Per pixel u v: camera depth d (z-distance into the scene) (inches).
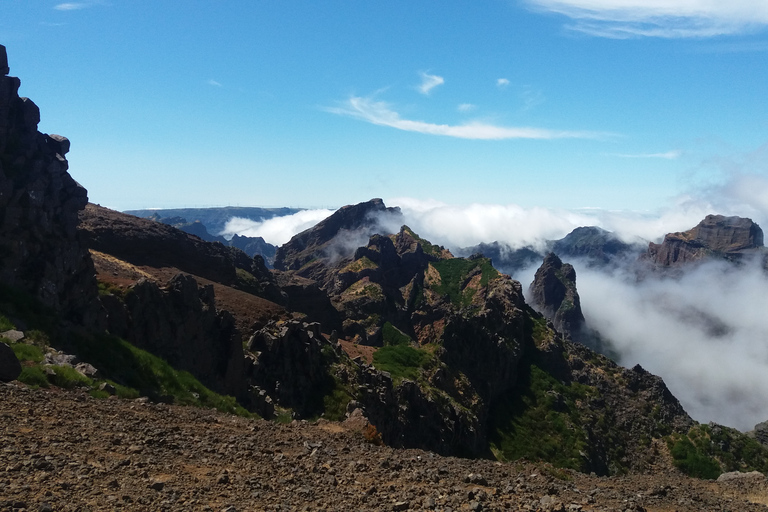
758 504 757.3
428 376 3029.0
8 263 1179.9
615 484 829.8
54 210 1411.2
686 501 724.0
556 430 3203.7
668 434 3339.1
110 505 462.9
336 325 4229.8
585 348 4210.1
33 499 450.3
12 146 1503.4
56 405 749.3
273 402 1713.8
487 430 3134.8
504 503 567.2
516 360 3656.5
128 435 679.1
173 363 1510.8
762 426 3489.2
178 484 538.0
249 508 502.3
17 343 962.7
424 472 681.0
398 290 5585.6
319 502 538.9
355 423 1003.9
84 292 1347.2
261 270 3914.9
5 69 1566.2
